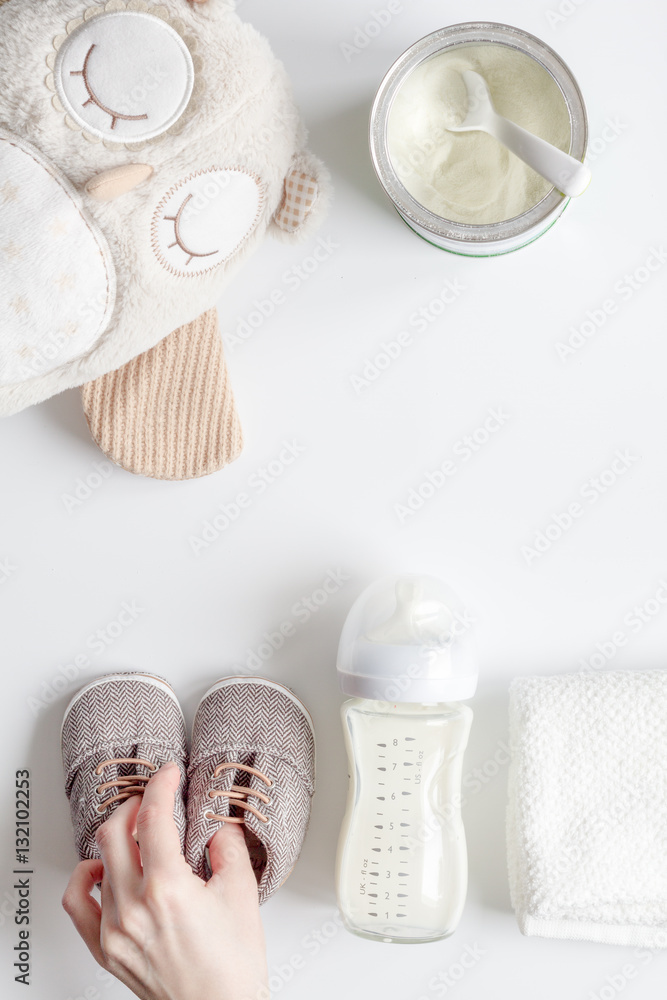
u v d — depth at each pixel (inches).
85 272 22.7
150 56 21.6
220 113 22.0
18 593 29.8
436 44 24.7
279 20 28.3
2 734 29.9
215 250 24.4
